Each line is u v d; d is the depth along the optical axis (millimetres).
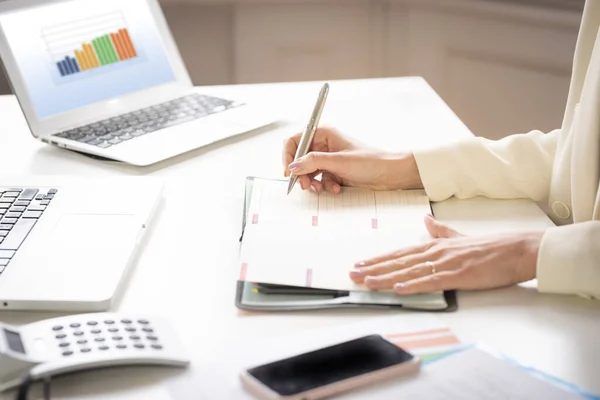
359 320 699
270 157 1116
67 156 1147
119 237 835
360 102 1354
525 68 2031
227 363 631
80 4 1263
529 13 1966
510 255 749
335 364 605
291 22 2256
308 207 907
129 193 947
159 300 740
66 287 739
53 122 1188
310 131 1021
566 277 722
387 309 715
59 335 640
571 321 692
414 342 650
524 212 924
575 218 868
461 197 961
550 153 965
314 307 716
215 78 2316
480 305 721
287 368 603
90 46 1255
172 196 984
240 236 869
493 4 2035
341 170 955
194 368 633
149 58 1327
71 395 601
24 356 602
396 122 1243
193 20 2250
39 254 798
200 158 1116
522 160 965
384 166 958
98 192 950
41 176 998
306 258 782
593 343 657
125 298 744
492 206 944
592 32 895
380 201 932
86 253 801
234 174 1055
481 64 2129
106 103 1251
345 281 747
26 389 571
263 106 1320
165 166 1088
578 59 911
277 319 703
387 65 2289
